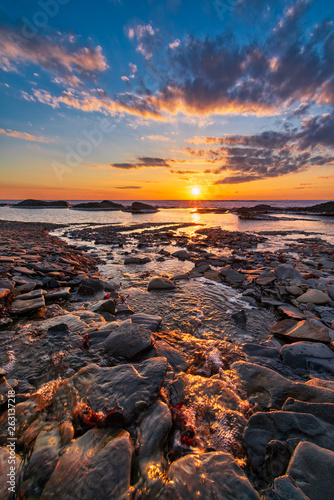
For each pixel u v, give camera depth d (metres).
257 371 4.28
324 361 4.80
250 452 2.76
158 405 3.37
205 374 4.46
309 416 3.03
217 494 2.22
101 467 2.44
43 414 3.31
